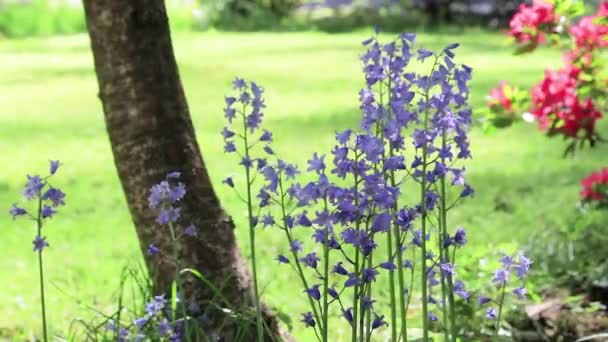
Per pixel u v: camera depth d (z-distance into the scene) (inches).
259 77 780.0
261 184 422.0
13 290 303.7
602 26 273.7
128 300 284.0
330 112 617.6
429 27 1206.9
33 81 781.3
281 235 350.9
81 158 500.1
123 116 206.5
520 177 434.3
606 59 279.3
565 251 297.3
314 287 152.1
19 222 383.6
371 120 152.6
